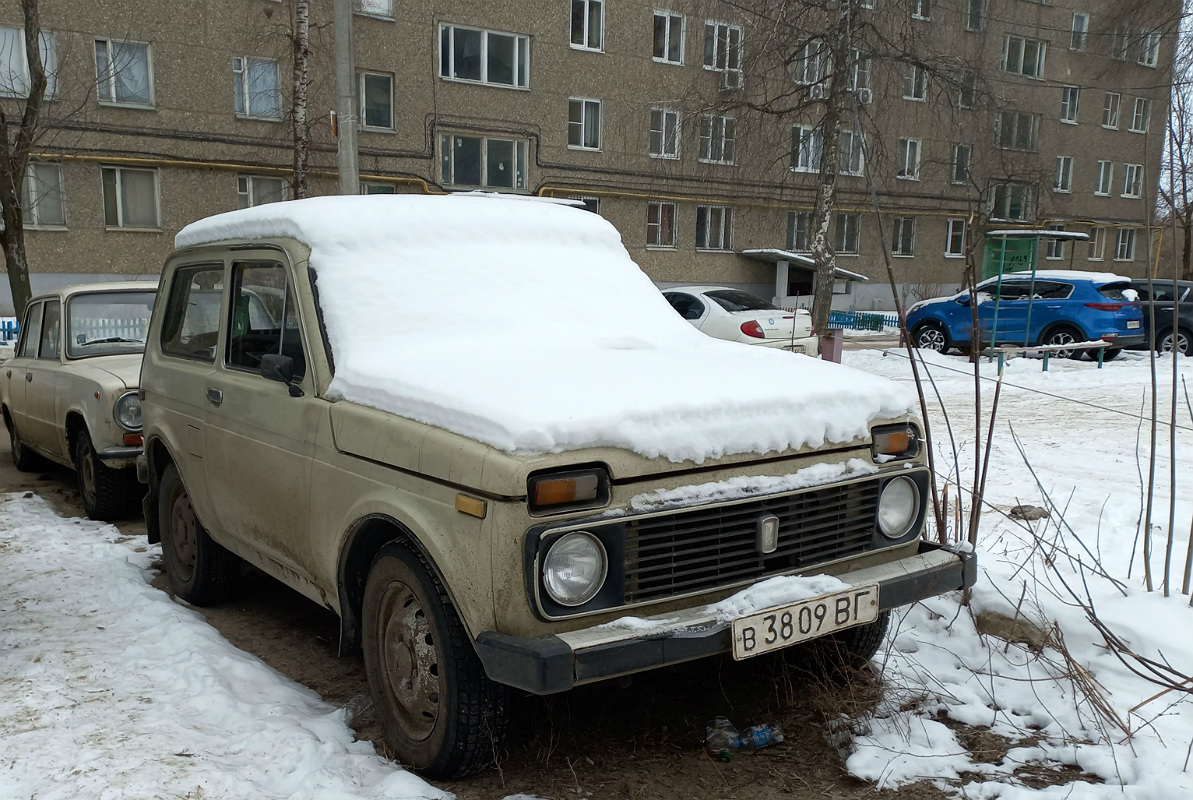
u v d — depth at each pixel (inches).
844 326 1134.4
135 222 867.4
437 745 111.6
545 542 99.2
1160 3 943.7
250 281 156.2
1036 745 125.3
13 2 785.6
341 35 445.7
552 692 94.8
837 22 629.6
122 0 828.6
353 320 137.6
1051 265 1445.6
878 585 117.4
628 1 1068.5
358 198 159.6
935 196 1224.2
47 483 308.3
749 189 1173.7
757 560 114.9
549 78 1041.5
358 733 128.1
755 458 113.6
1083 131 1390.3
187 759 113.4
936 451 316.8
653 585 107.7
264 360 136.0
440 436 108.4
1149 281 154.8
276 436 141.5
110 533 235.6
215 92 878.4
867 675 140.0
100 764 111.3
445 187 1007.0
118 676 141.9
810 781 117.1
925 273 1355.8
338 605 132.0
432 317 142.6
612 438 104.0
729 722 130.0
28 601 179.0
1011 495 251.8
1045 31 1266.0
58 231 831.1
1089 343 560.1
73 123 818.2
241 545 159.5
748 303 518.6
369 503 118.1
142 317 286.0
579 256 170.2
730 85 786.8
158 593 183.9
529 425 100.5
